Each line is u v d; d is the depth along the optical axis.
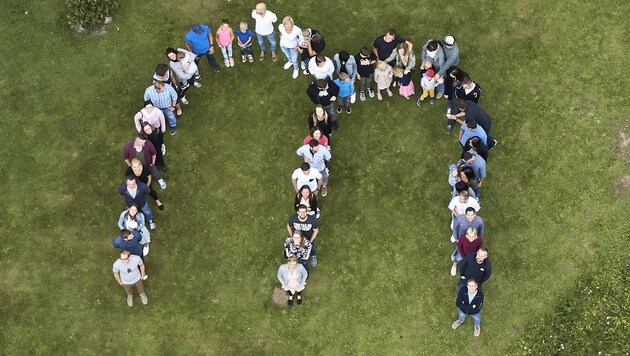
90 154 15.05
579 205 14.45
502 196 14.59
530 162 14.89
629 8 16.44
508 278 13.88
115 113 15.48
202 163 15.00
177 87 15.05
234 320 13.58
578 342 13.24
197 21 16.52
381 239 14.27
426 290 13.81
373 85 15.78
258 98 15.70
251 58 16.00
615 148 14.98
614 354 13.08
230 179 14.86
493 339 13.38
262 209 14.57
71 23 16.17
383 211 14.53
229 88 15.78
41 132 15.25
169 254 14.14
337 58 14.49
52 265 13.98
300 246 12.48
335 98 14.23
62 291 13.75
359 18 16.55
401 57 14.58
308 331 13.50
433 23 16.44
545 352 13.20
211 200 14.65
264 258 14.12
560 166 14.84
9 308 13.59
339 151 15.11
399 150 15.12
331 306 13.70
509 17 16.44
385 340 13.41
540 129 15.21
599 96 15.49
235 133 15.33
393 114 15.48
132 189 12.89
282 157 15.09
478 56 16.03
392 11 16.61
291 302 13.59
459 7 16.59
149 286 13.84
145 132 13.38
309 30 14.73
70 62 15.99
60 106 15.52
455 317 13.57
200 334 13.47
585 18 16.36
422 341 13.39
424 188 14.73
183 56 14.58
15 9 16.47
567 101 15.47
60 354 13.25
